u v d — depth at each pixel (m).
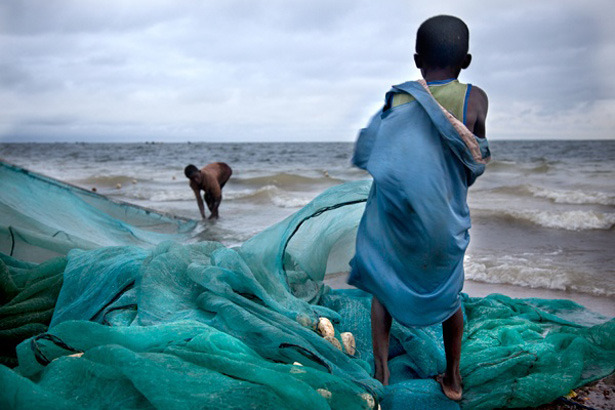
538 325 3.73
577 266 6.52
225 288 3.21
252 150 75.19
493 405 2.75
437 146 2.42
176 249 3.70
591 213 10.07
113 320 3.16
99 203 7.25
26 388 1.93
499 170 26.55
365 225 2.69
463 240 2.50
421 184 2.37
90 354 2.34
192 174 10.77
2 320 3.38
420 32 2.58
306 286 3.90
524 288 5.62
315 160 44.75
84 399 2.13
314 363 2.65
